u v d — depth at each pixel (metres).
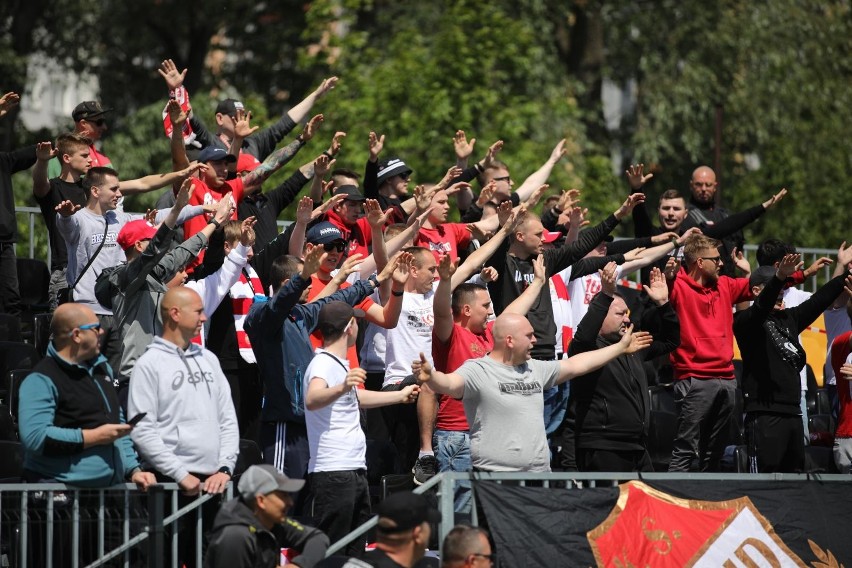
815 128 90.62
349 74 78.06
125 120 89.12
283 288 30.00
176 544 27.47
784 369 35.59
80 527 26.81
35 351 38.53
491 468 29.45
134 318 30.27
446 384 29.09
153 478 27.34
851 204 86.81
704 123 90.19
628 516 29.73
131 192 37.47
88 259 34.66
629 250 42.72
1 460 31.50
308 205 35.59
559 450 34.88
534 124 81.25
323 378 28.77
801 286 56.34
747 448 36.72
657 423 39.69
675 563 29.95
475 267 34.34
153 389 27.48
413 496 25.05
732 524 30.86
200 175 37.25
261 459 33.09
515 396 29.72
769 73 90.44
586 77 95.75
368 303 34.41
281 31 99.31
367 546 31.47
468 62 74.81
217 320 35.41
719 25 91.12
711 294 37.00
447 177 39.19
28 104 116.94
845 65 93.62
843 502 32.25
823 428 42.47
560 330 38.09
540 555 28.53
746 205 85.75
